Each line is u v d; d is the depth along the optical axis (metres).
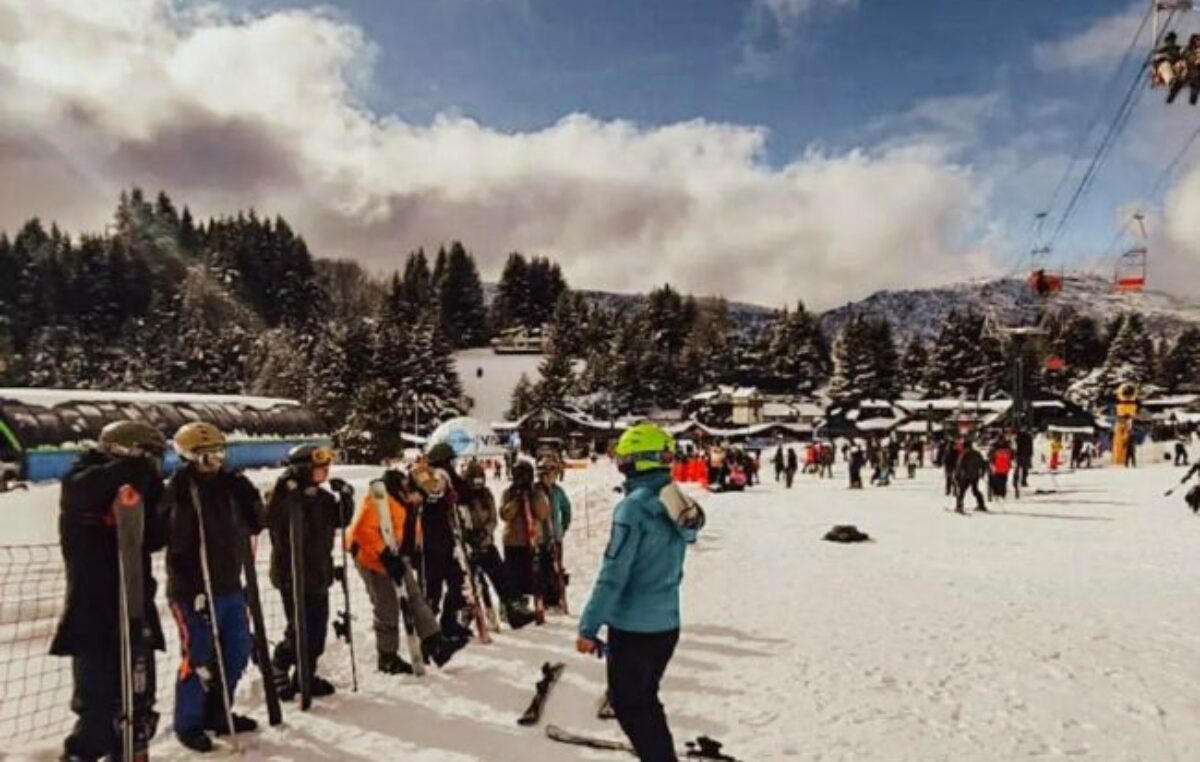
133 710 4.71
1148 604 10.38
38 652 8.23
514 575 9.25
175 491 5.50
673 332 157.00
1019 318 56.34
